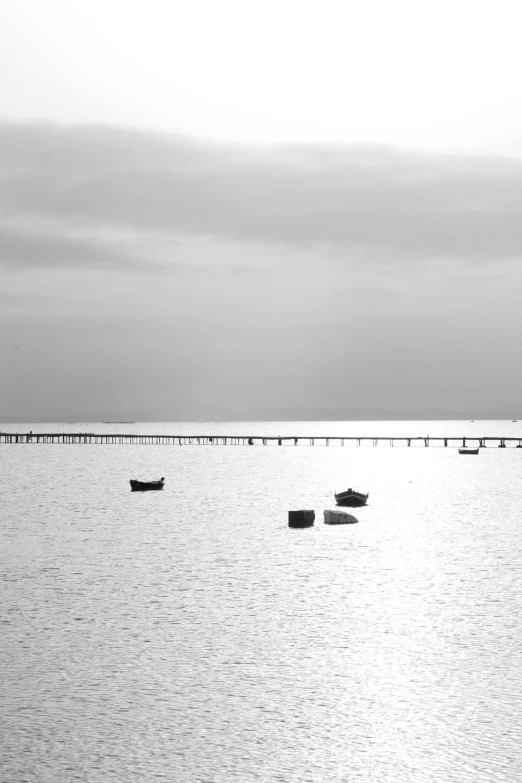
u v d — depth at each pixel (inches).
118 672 1775.3
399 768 1384.1
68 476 7637.8
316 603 2364.7
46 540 3565.5
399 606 2332.7
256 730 1513.3
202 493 5979.3
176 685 1708.9
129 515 4552.2
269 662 1843.0
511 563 3031.5
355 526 4116.6
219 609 2284.7
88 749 1441.9
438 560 3095.5
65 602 2352.4
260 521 4306.1
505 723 1540.4
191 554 3198.8
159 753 1430.9
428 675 1766.7
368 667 1817.2
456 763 1400.1
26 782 1339.8
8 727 1517.0
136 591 2503.7
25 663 1825.8
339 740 1478.8
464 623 2153.1
